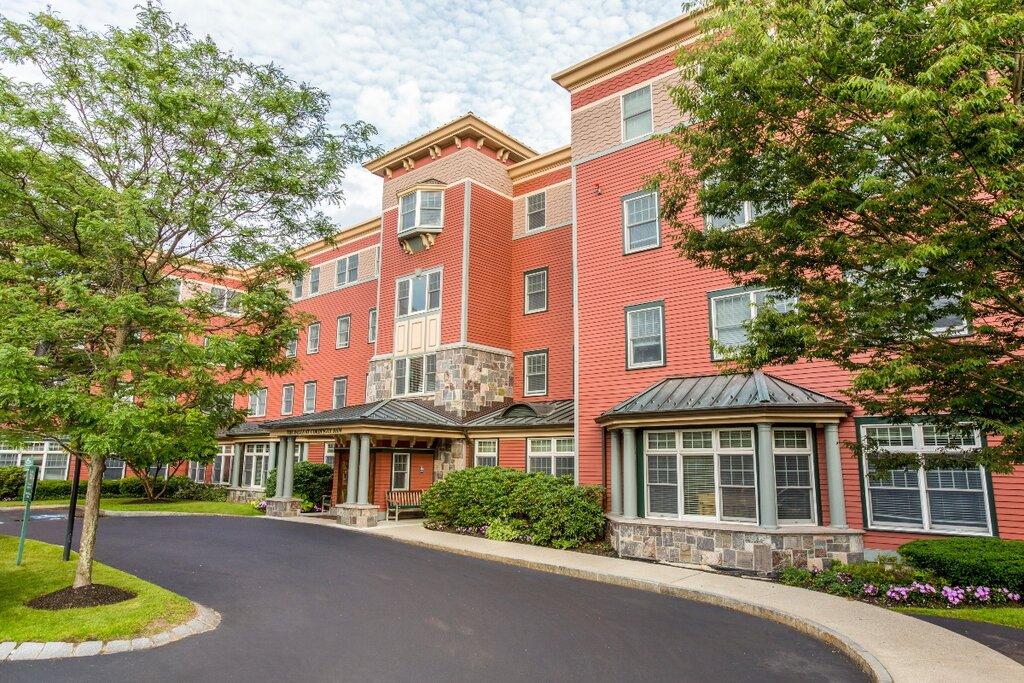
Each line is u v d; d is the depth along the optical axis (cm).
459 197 2317
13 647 702
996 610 889
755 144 712
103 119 927
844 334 653
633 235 1686
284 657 704
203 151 985
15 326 766
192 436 909
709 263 818
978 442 1110
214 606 925
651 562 1271
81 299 803
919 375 579
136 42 898
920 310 588
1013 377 568
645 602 976
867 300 623
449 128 2352
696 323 1534
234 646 742
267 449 2750
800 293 728
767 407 1201
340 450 2223
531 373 2277
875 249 598
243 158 1011
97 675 640
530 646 747
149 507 2362
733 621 867
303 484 2303
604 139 1789
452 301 2247
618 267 1694
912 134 527
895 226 605
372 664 683
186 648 733
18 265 845
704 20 789
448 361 2188
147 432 816
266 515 2162
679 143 856
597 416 1650
